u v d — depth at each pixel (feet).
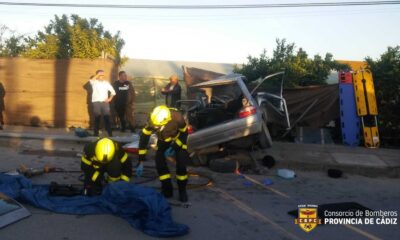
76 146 33.14
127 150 29.04
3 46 59.41
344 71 39.91
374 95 38.11
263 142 28.66
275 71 45.34
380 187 25.63
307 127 40.65
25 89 40.91
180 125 20.86
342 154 33.06
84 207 18.53
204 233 16.55
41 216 17.69
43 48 47.03
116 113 40.63
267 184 24.82
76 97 40.47
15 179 21.07
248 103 27.53
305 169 29.76
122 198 17.94
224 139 27.40
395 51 40.96
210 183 24.35
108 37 53.16
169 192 21.26
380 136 40.45
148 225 16.43
